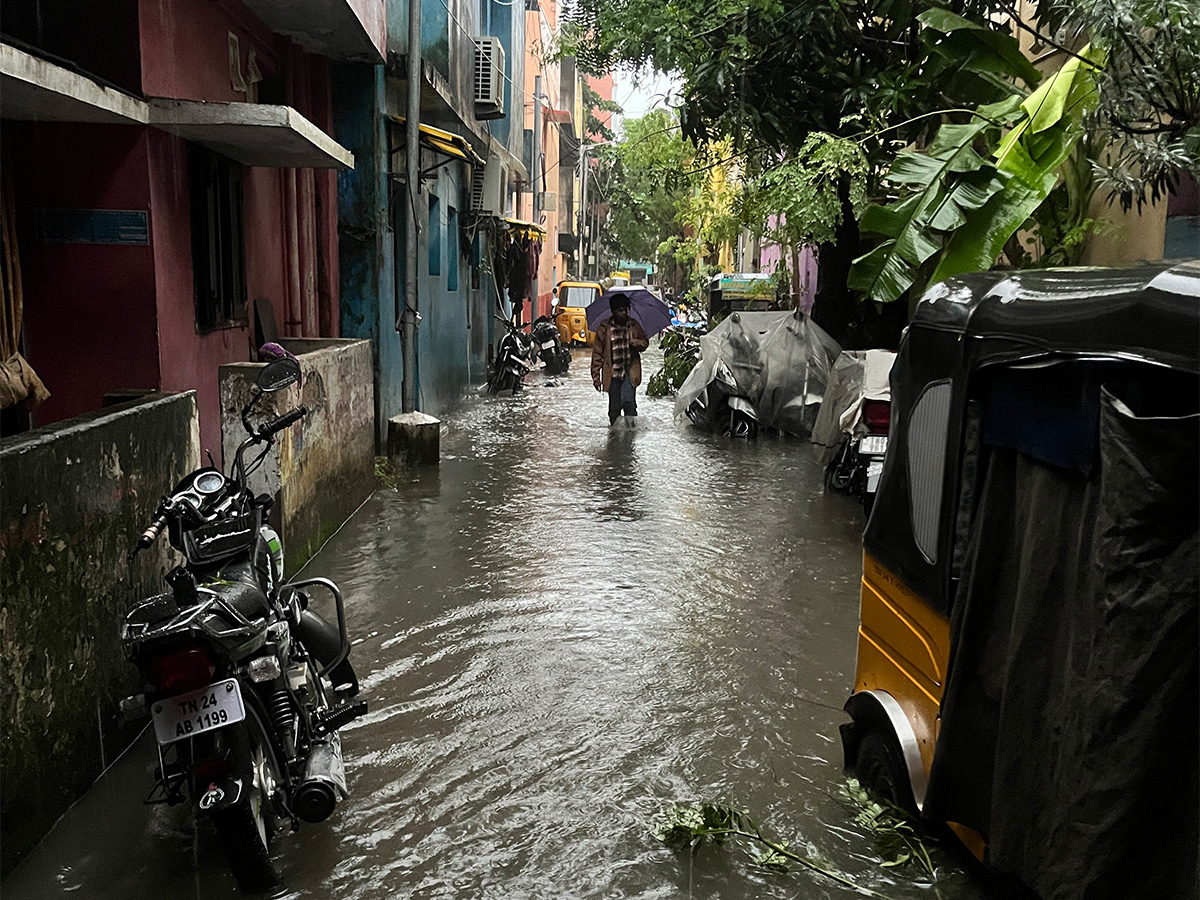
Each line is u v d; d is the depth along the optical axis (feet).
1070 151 30.32
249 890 11.12
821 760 14.64
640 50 43.24
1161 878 8.02
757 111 40.73
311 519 24.59
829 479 34.19
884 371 31.55
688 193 59.72
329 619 20.25
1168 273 8.52
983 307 10.87
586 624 20.29
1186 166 19.26
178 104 21.67
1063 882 8.66
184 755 10.58
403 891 11.29
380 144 38.50
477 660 18.29
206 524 12.78
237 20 28.94
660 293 164.86
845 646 19.38
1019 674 9.62
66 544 12.65
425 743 15.02
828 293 52.06
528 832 12.58
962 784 10.63
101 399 22.11
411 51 38.24
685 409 47.73
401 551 25.46
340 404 27.84
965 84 35.29
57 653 12.39
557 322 107.65
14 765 11.35
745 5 38.60
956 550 10.95
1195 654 7.82
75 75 18.26
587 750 14.87
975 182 27.66
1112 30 19.35
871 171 37.99
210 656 10.66
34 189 21.59
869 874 11.70
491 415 53.62
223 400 21.24
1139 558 7.98
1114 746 8.16
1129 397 8.55
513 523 28.71
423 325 48.34
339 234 38.50
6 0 20.79
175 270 23.12
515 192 93.81
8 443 11.77
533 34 104.01
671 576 23.73
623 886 11.45
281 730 11.94
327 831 12.53
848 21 39.58
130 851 11.91
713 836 12.19
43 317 21.90
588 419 52.01
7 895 10.96
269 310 31.07
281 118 21.93
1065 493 9.25
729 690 17.16
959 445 10.91
